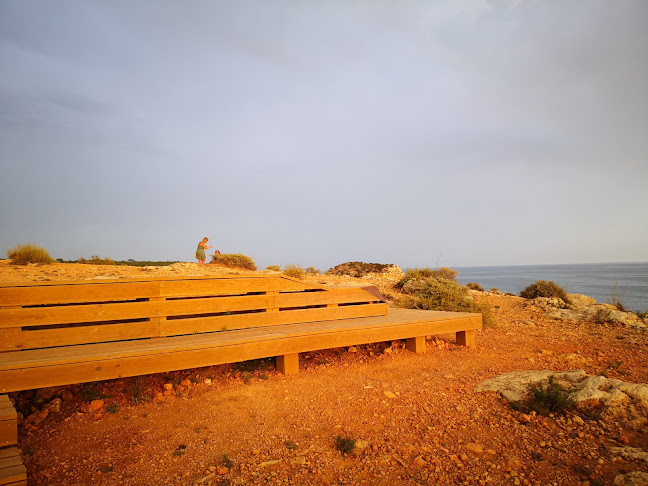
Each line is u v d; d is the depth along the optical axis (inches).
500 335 379.9
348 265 1205.1
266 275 279.1
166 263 793.6
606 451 157.1
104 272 565.6
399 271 1151.6
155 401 203.3
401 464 151.5
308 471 146.6
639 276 5113.2
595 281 3725.4
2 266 540.1
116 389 213.5
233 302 264.7
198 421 185.6
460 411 197.8
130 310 230.2
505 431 177.2
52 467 145.0
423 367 271.6
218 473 143.9
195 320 247.3
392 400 212.4
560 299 616.1
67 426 175.8
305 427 181.5
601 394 198.8
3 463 126.1
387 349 306.5
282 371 248.7
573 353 307.6
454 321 312.8
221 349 213.3
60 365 175.0
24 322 203.2
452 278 863.7
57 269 555.8
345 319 305.4
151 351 195.3
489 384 231.6
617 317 450.9
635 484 132.4
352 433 175.8
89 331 217.0
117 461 151.3
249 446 164.4
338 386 232.4
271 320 273.9
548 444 164.1
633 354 302.5
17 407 186.4
